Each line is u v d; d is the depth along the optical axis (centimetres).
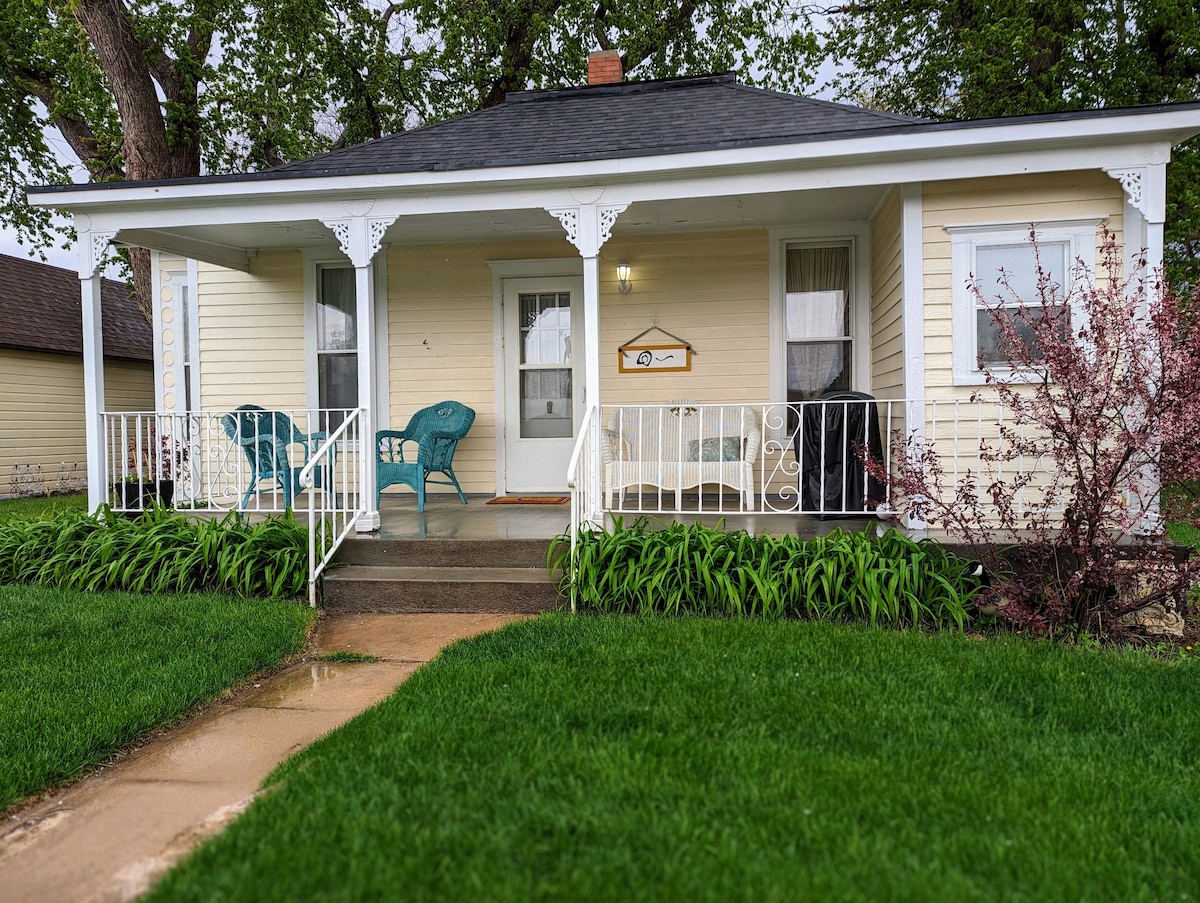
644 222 648
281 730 286
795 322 675
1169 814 205
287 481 625
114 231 568
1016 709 273
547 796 211
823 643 343
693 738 247
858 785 215
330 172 525
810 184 490
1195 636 373
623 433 685
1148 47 1116
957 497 411
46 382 1334
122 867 194
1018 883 172
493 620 432
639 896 167
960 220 492
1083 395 357
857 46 1342
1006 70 1083
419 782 221
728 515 589
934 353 498
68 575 490
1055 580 376
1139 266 403
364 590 455
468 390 730
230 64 1202
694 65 1367
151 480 741
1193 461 331
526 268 713
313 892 169
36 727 275
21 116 1284
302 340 750
